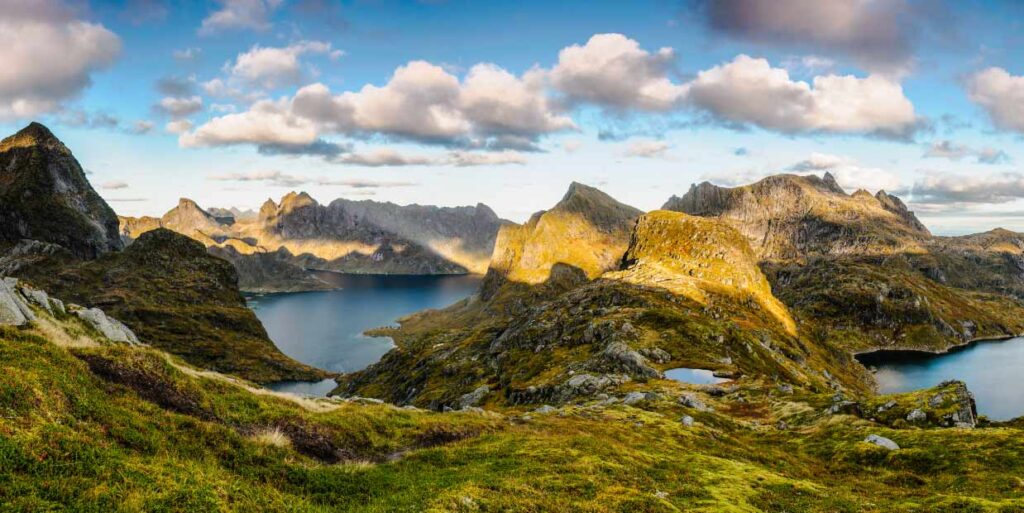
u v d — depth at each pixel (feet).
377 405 162.81
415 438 132.36
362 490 87.76
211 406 98.68
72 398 72.23
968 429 222.48
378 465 106.01
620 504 96.22
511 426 172.86
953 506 121.90
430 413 172.45
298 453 96.43
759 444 254.88
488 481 97.71
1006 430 213.25
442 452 120.37
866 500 134.21
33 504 50.34
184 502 59.82
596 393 424.05
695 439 213.66
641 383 431.02
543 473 109.81
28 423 60.90
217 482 67.72
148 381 93.61
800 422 291.79
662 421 241.96
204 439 82.23
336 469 93.20
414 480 96.53
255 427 101.50
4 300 104.78
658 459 150.41
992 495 153.69
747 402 351.46
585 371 507.71
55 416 65.77
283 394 137.80
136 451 69.00
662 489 116.26
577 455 128.36
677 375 465.06
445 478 99.40
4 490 50.60
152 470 63.87
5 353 74.54
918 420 264.52
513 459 119.55
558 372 549.95
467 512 79.66
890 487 175.83
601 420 231.71
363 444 119.24
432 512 76.13
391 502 81.71
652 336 602.85
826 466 212.84
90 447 62.64
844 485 178.09
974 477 174.40
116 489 57.26
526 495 92.89
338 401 154.81
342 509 77.66
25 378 68.49
